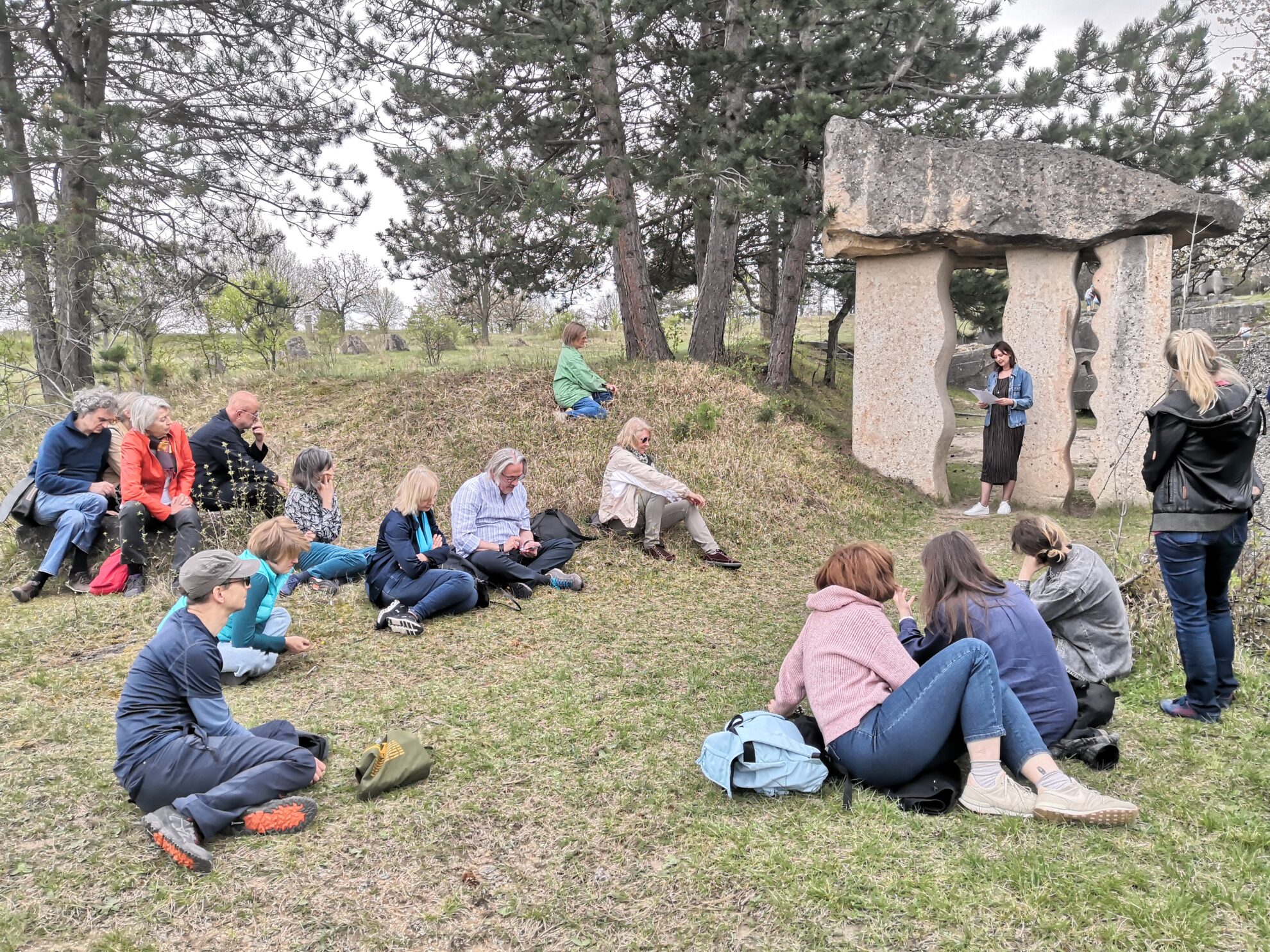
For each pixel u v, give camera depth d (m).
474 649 5.05
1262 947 2.32
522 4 11.06
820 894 2.62
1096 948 2.34
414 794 3.34
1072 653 4.21
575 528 6.99
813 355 18.50
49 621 5.48
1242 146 10.02
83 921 2.58
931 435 9.93
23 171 12.42
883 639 3.31
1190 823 2.96
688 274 16.14
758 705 4.23
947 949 2.37
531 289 14.17
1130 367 8.85
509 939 2.50
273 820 3.03
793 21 10.12
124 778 3.09
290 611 5.63
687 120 11.48
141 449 6.15
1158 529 3.74
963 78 11.01
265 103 14.28
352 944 2.48
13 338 13.77
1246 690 4.04
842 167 9.77
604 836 3.03
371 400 10.05
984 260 10.27
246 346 17.12
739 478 8.61
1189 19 10.34
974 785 3.07
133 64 14.30
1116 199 8.62
